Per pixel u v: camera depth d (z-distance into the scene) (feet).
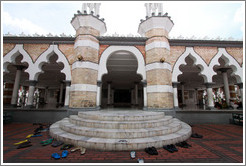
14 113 22.72
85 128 13.52
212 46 24.85
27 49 24.04
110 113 17.48
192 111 23.07
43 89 71.10
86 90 21.30
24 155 9.84
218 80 47.60
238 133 16.62
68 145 11.31
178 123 16.88
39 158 9.41
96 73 23.41
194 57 24.43
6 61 23.31
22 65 30.37
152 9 24.95
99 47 24.72
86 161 9.10
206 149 11.19
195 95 71.10
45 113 22.65
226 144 12.46
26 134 15.60
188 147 11.57
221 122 22.86
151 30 24.06
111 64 33.88
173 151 10.55
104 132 12.21
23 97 58.34
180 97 69.05
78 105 20.72
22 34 24.18
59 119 22.33
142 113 17.88
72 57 23.95
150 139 11.76
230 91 47.52
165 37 23.68
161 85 21.62
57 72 39.52
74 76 21.95
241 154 10.25
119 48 24.70
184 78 47.11
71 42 24.40
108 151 10.71
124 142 10.89
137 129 13.24
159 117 17.28
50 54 24.48
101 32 26.73
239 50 24.85
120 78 49.14
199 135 15.05
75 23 24.04
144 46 24.90
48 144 12.14
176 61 24.22
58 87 66.03
